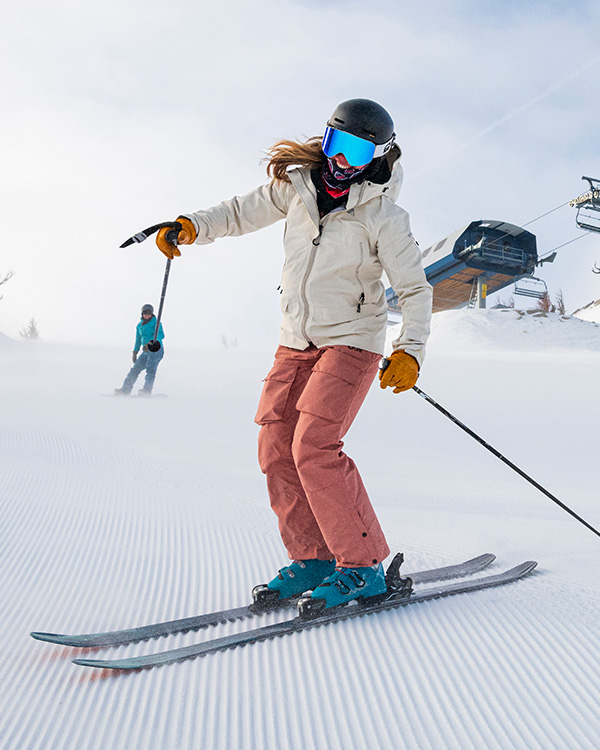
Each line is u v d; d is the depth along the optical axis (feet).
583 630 6.55
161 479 15.12
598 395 53.52
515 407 47.44
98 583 7.83
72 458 16.76
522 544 10.74
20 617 6.71
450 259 118.62
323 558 7.41
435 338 108.37
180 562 8.84
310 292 7.23
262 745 4.65
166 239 7.63
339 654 6.01
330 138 6.77
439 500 16.37
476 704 5.22
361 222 7.06
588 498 18.10
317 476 6.86
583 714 5.10
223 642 6.07
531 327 110.11
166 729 4.82
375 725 4.91
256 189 8.04
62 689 5.32
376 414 42.57
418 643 6.25
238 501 13.19
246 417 34.22
